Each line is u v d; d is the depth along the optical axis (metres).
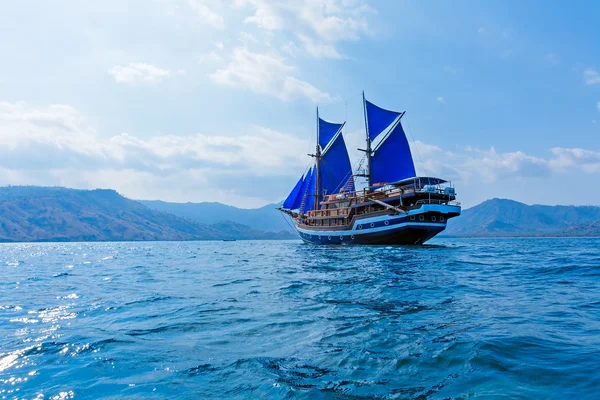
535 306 13.15
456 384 6.44
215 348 8.93
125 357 8.31
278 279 22.45
